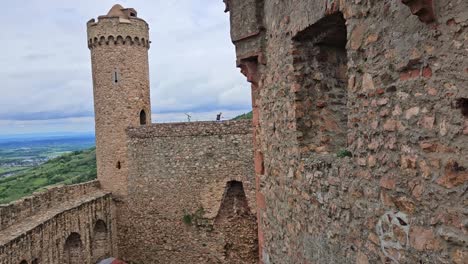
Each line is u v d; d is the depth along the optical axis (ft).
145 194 68.08
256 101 22.11
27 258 43.91
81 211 59.11
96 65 72.18
